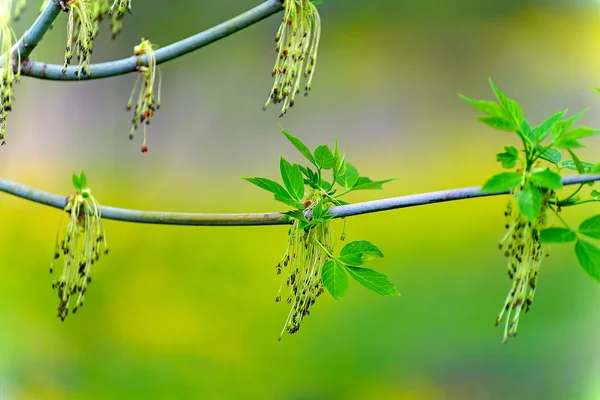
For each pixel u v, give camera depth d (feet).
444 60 10.84
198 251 8.53
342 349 7.68
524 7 10.91
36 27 3.95
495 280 8.55
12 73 3.95
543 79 10.96
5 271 7.89
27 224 8.34
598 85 11.00
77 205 4.01
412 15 10.73
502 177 3.76
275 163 9.84
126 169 9.37
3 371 7.08
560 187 3.75
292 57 3.96
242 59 9.95
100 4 3.98
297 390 7.39
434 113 10.68
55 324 7.60
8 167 8.76
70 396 7.13
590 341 8.14
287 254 3.94
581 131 3.76
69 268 4.02
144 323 7.84
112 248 8.37
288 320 3.94
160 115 9.63
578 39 11.04
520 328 8.09
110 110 9.41
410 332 7.92
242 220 3.95
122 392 7.22
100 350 7.57
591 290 8.50
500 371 7.77
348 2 10.59
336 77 10.50
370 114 10.45
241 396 7.31
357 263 3.90
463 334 7.98
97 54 9.16
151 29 9.33
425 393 7.36
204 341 7.77
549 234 3.76
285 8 3.94
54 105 9.08
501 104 3.76
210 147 9.74
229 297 8.10
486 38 10.91
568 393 7.69
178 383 7.34
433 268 8.64
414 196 3.85
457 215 9.35
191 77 9.82
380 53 10.68
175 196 9.36
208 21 9.55
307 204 3.95
